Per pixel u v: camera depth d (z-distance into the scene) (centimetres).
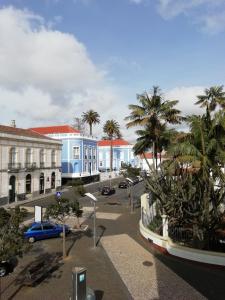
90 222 2561
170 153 1870
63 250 1634
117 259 1603
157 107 2988
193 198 1625
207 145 1795
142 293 1205
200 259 1495
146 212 2233
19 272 1422
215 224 1597
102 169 9394
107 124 7275
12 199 3781
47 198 4084
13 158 3819
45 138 4581
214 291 1219
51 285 1270
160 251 1728
